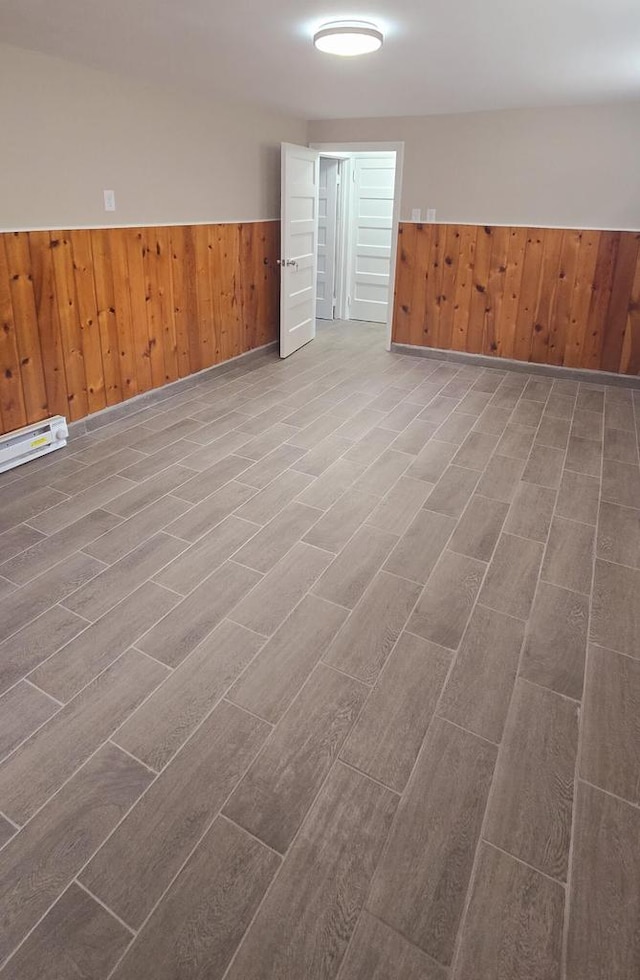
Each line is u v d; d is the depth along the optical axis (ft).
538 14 7.75
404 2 7.37
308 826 4.83
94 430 12.53
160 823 4.82
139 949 4.01
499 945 4.11
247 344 17.39
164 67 10.77
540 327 16.61
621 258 15.21
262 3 7.43
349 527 9.05
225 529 8.93
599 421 13.52
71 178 10.89
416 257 17.58
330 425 12.93
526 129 15.20
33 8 7.64
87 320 11.88
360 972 3.94
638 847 4.76
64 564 8.04
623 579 8.03
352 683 6.24
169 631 6.88
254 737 5.59
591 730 5.78
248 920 4.19
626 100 13.80
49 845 4.63
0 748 5.43
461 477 10.70
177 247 13.83
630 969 4.01
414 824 4.87
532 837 4.80
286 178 15.96
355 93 13.21
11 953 3.97
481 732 5.73
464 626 7.10
